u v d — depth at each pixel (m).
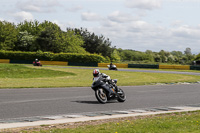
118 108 12.27
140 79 35.03
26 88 20.28
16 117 9.62
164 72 50.25
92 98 15.35
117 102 14.19
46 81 28.94
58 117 9.73
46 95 16.14
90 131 7.22
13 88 19.97
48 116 9.98
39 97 15.14
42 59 77.75
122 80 32.97
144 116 10.12
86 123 8.61
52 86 21.91
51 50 94.06
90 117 9.76
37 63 58.78
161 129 7.59
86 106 12.52
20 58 79.12
